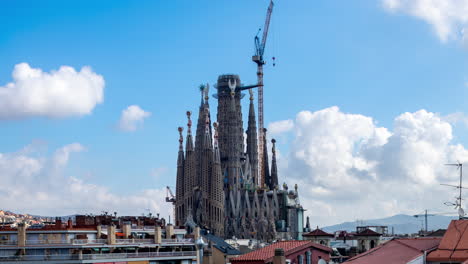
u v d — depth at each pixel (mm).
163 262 128375
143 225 162250
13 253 117688
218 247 145875
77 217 153625
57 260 115500
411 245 83312
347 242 186250
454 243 78438
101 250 120812
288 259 89938
